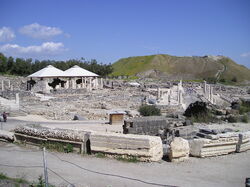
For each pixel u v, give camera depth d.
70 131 12.57
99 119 28.25
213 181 8.88
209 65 181.00
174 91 64.81
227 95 65.81
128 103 39.78
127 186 8.30
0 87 60.75
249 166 10.47
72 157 11.37
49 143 12.90
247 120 22.78
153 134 17.36
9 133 14.83
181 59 198.75
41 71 58.34
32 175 9.30
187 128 16.53
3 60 95.31
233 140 12.20
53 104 35.94
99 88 70.44
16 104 32.94
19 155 11.92
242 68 182.25
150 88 72.69
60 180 8.78
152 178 9.01
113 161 10.77
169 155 10.90
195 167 10.25
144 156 10.67
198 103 25.25
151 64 193.75
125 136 11.08
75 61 109.62
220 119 23.00
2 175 9.00
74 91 54.00
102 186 8.29
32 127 14.10
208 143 11.48
